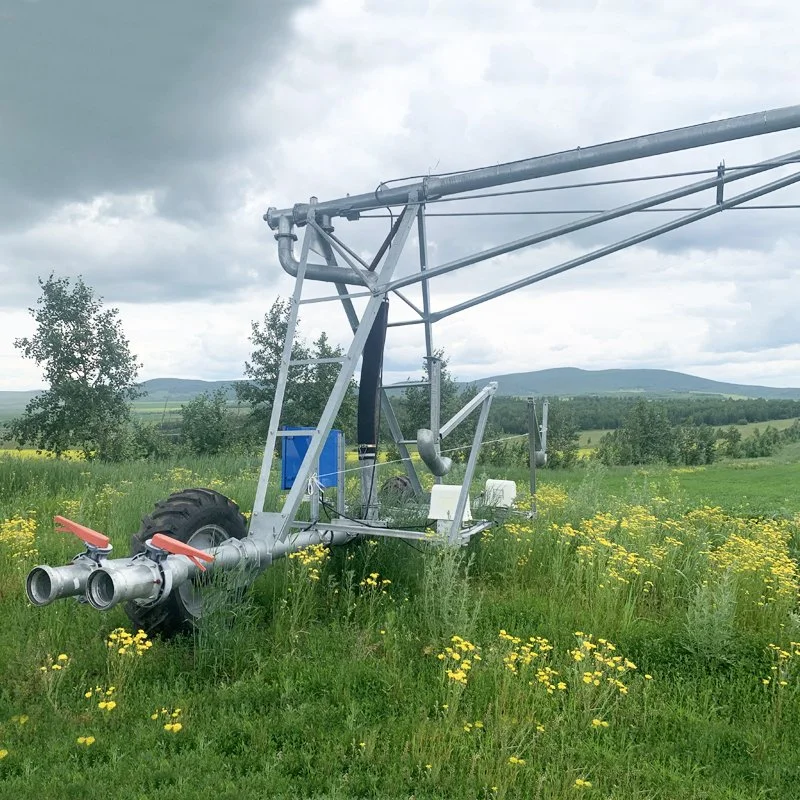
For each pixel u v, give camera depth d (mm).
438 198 5988
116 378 25094
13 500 9406
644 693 4145
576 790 3092
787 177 5359
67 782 3029
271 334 25359
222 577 4504
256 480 12352
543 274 5992
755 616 5793
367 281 5855
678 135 5273
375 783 3111
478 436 6238
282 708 3791
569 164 5566
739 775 3488
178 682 4008
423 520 6656
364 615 5188
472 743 3404
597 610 5379
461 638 4258
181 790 2969
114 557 6680
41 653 4328
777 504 14938
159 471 14898
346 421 23828
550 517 8688
